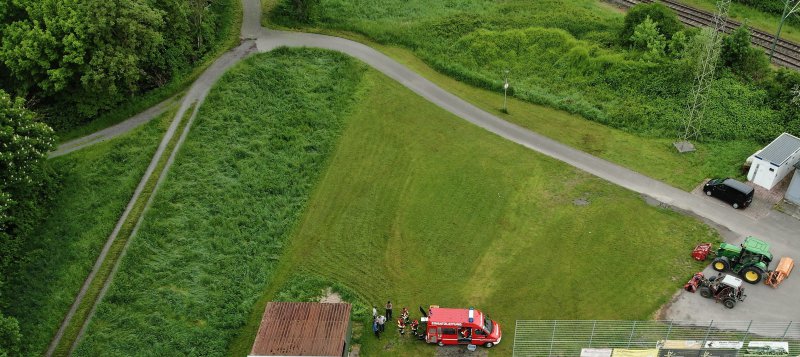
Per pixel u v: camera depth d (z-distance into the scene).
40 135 55.03
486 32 81.44
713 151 62.12
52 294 48.50
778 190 57.00
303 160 62.62
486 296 48.72
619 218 55.12
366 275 51.06
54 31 62.44
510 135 65.94
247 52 76.56
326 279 50.69
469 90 73.12
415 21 85.44
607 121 67.12
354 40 80.75
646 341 44.12
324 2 88.44
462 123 67.81
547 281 49.69
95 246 52.03
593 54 76.56
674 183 58.69
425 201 58.22
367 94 71.88
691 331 44.69
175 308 47.72
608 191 58.16
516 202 57.56
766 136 62.81
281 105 69.12
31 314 47.09
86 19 62.19
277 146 63.91
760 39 79.81
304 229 55.62
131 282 49.41
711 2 88.69
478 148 64.31
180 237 53.41
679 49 74.50
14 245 52.16
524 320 46.62
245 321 47.41
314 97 70.75
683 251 51.47
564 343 44.41
